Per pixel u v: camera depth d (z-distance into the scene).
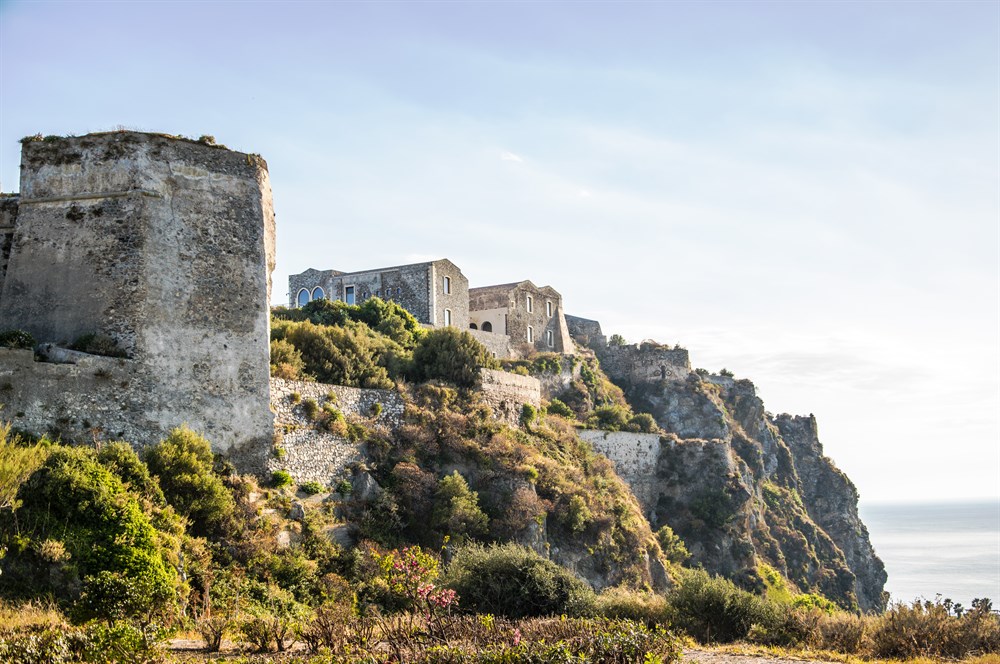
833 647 28.73
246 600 28.55
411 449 44.53
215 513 31.09
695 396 97.44
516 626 24.92
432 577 27.78
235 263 35.19
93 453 28.77
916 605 29.08
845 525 108.12
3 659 18.56
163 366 32.56
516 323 91.56
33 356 29.75
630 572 50.28
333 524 37.47
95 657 19.70
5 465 25.00
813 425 115.75
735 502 75.94
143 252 32.75
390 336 65.25
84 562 25.56
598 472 59.59
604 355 104.00
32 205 33.72
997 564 159.62
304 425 40.12
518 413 57.16
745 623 30.73
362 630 23.58
